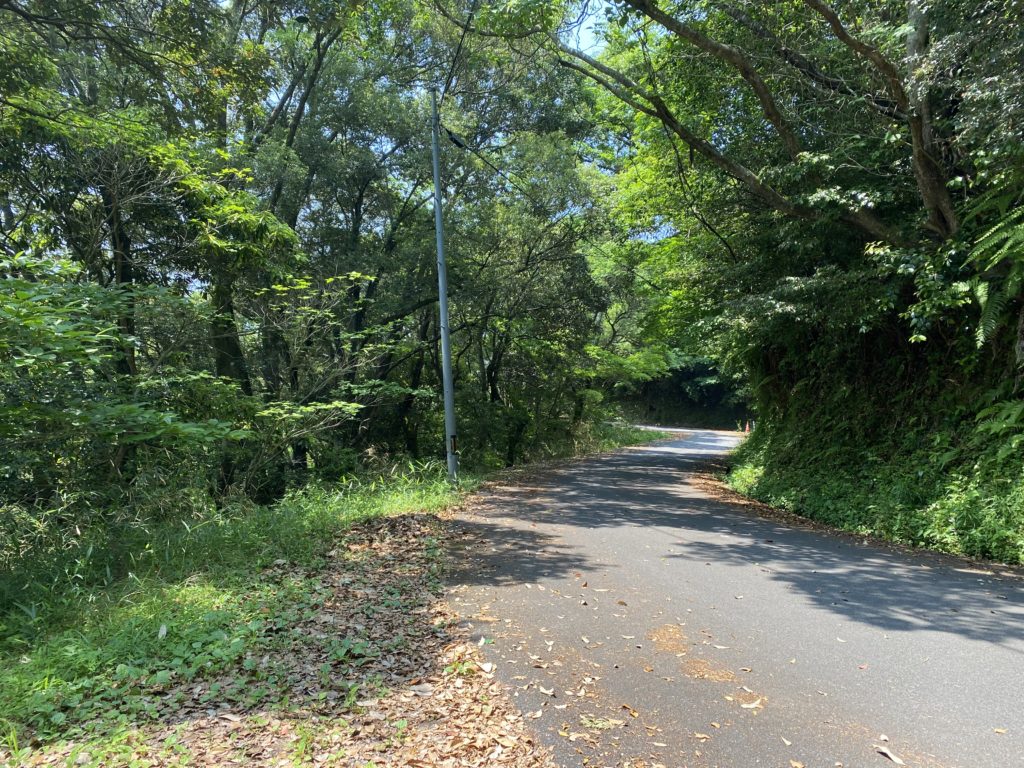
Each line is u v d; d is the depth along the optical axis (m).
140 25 10.41
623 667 4.07
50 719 3.28
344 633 4.61
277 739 3.16
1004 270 8.09
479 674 3.96
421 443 22.41
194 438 6.91
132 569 6.24
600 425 32.47
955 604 5.36
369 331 14.50
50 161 10.31
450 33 15.82
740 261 13.69
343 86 16.73
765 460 13.73
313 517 8.30
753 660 4.18
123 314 9.13
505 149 19.38
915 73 7.59
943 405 9.87
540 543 7.62
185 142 11.59
